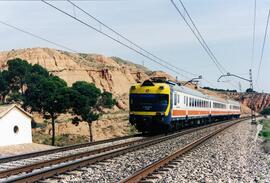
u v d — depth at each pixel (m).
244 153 21.00
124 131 77.62
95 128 76.50
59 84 66.56
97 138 72.06
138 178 12.14
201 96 44.41
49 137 69.19
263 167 16.36
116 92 143.00
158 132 33.34
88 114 62.09
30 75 85.75
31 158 17.88
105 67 152.75
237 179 13.27
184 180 12.62
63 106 60.44
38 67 94.50
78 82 65.00
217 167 15.70
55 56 146.62
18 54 146.00
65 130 73.56
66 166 13.84
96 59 187.00
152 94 29.28
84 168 14.36
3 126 35.50
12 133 36.69
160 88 29.25
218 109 59.34
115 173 13.70
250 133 37.88
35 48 146.62
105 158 16.97
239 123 60.44
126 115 98.06
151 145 23.20
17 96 83.19
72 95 60.97
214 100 55.09
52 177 12.56
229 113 73.69
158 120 28.94
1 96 89.56
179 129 38.09
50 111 61.94
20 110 37.84
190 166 15.53
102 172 13.84
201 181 12.63
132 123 29.97
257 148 24.30
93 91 63.38
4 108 36.41
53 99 60.81
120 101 125.50
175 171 14.19
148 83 29.75
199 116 43.22
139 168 14.73
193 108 39.34
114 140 26.92
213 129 40.69
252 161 18.02
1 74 87.31
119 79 150.50
